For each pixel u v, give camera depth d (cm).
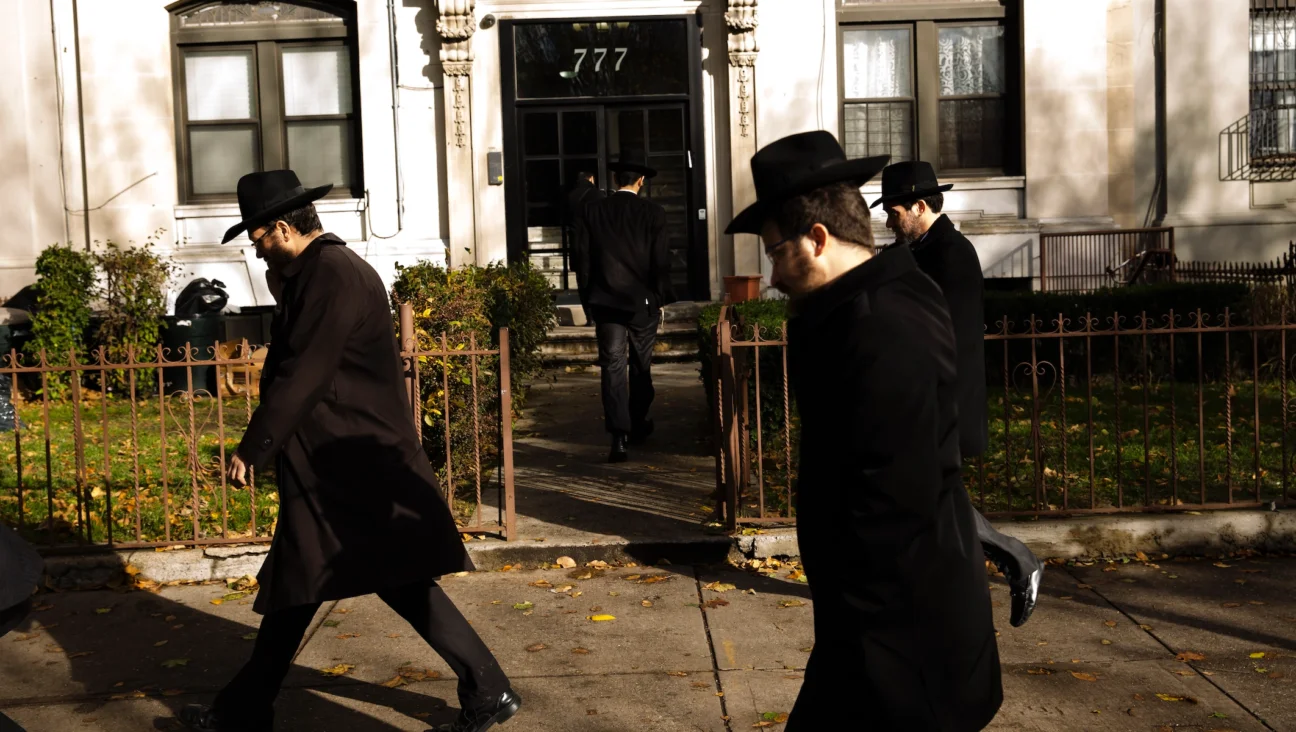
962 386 451
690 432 905
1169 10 1386
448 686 461
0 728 365
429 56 1388
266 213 390
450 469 647
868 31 1423
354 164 1421
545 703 442
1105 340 1067
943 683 263
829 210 268
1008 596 548
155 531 652
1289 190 1404
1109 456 770
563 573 593
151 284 1185
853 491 256
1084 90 1395
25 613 344
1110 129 1406
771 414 795
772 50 1385
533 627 521
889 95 1431
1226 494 666
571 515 663
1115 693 436
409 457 405
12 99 1344
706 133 1405
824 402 261
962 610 266
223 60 1409
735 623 520
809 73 1388
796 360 272
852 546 257
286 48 1409
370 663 485
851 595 262
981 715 273
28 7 1345
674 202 1418
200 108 1412
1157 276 1370
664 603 547
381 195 1396
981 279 465
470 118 1388
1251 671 453
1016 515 615
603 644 499
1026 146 1402
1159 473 724
